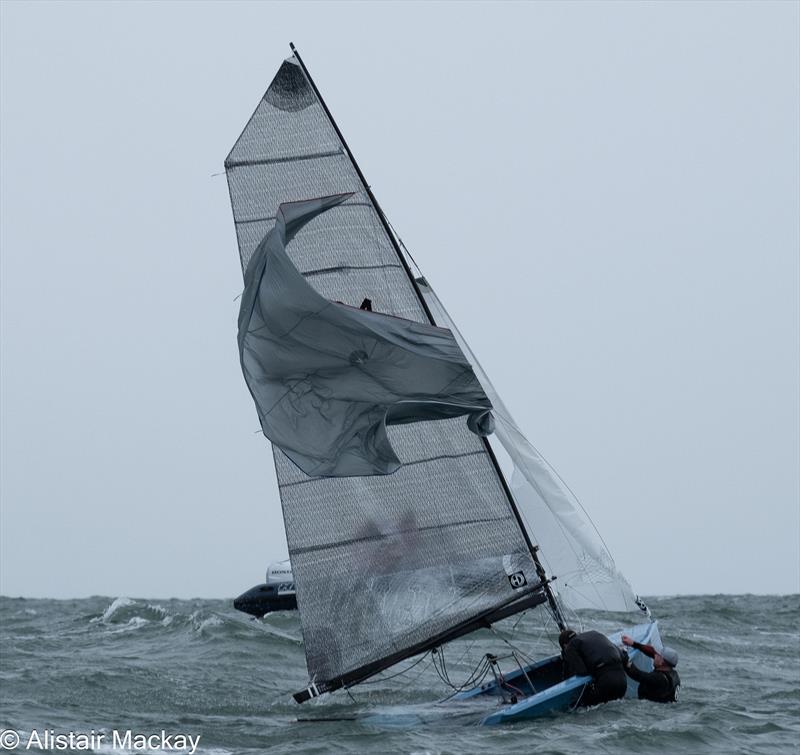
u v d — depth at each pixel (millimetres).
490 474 63219
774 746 52406
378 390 59844
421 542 62531
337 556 62125
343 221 64062
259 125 65500
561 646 61281
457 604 62219
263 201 64938
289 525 62000
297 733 57469
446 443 63125
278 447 60844
